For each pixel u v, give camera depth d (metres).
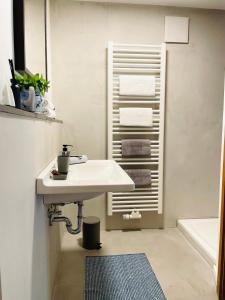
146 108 2.19
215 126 2.38
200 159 2.39
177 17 2.20
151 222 2.39
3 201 0.62
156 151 2.26
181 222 2.35
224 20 2.27
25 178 0.86
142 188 2.28
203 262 1.83
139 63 2.16
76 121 2.21
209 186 2.43
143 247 2.04
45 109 1.37
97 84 2.19
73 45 2.13
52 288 1.45
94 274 1.66
